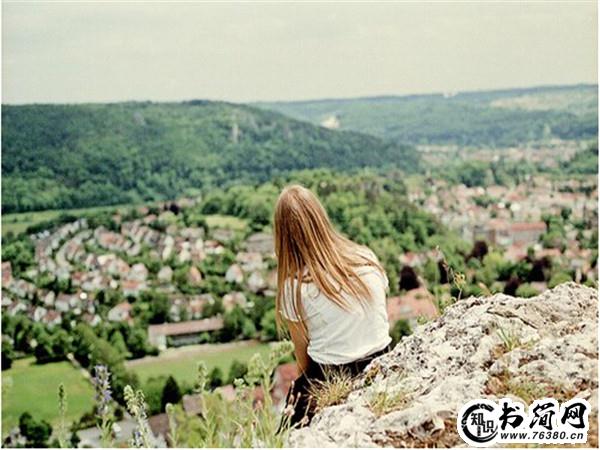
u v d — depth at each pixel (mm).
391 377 3600
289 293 3906
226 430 3465
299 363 3990
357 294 3865
